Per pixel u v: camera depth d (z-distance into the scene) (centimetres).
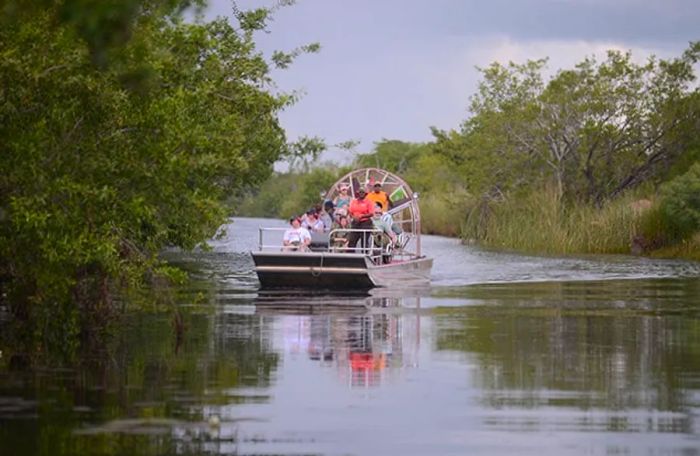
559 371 3105
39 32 3008
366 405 2648
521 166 11888
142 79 2933
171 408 2591
